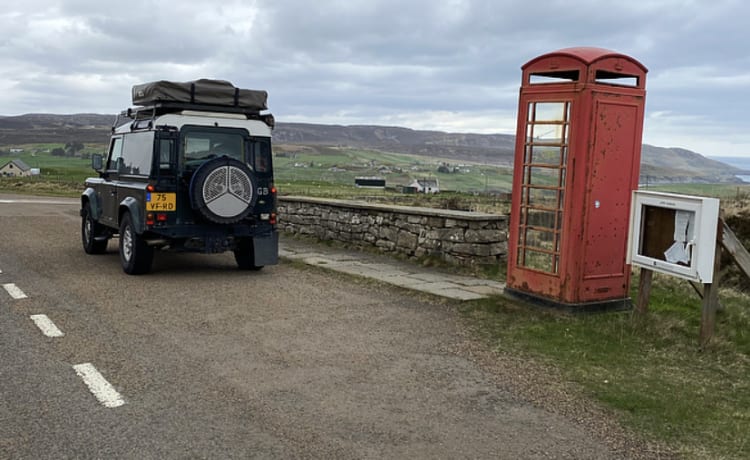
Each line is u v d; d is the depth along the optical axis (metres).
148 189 9.31
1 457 3.72
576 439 4.21
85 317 7.09
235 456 3.82
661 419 4.57
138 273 9.86
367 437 4.16
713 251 6.36
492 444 4.11
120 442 3.97
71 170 106.75
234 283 9.37
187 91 9.65
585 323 7.18
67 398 4.68
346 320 7.29
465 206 26.75
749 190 17.14
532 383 5.28
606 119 7.41
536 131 7.91
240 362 5.65
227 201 9.55
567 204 7.50
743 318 7.67
